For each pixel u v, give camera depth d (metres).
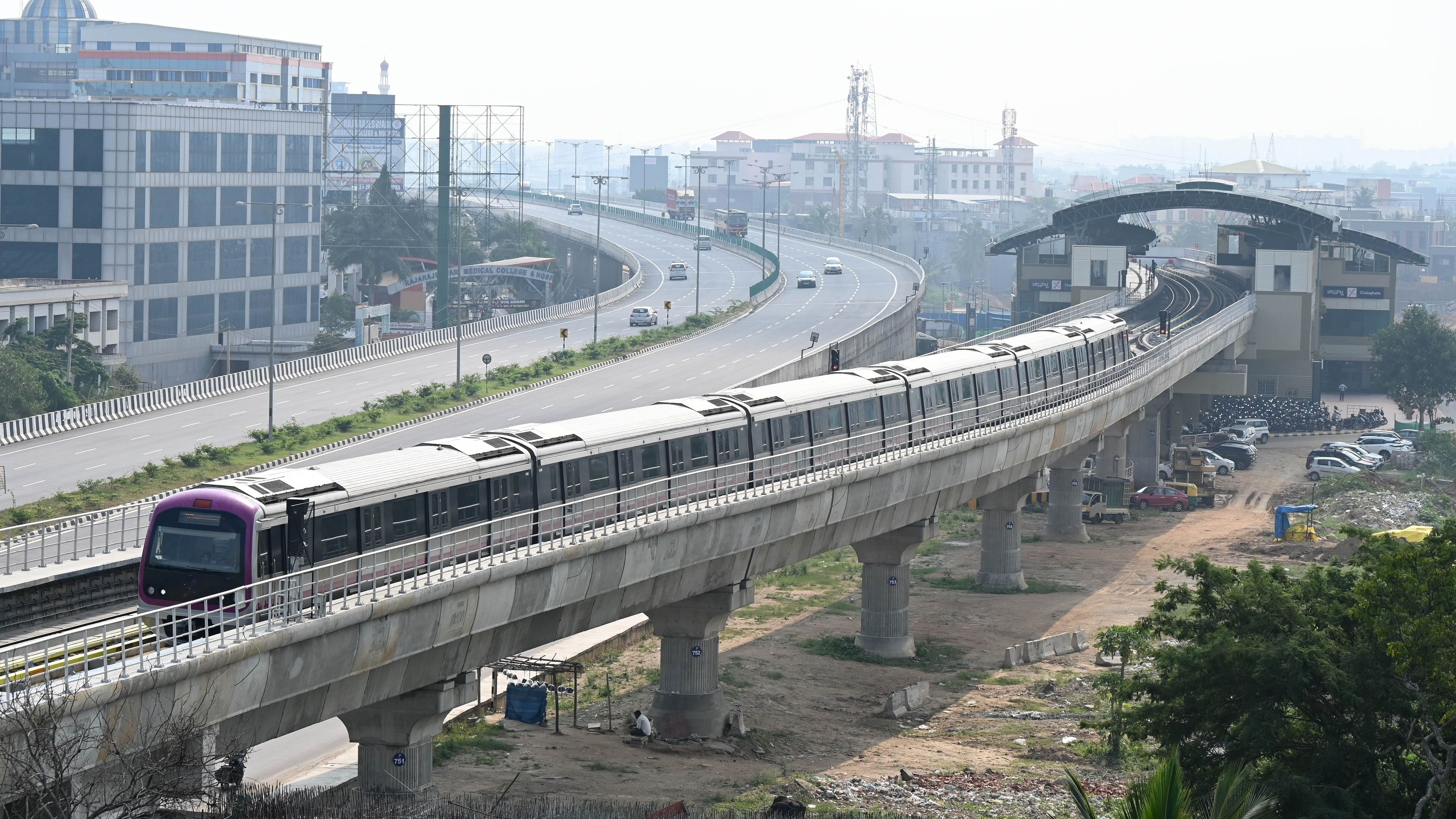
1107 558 112.19
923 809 58.09
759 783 61.00
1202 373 143.62
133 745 39.25
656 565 60.22
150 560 46.00
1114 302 164.75
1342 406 188.75
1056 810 58.44
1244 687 48.47
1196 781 49.28
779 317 174.75
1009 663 83.50
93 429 110.38
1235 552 114.06
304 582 46.38
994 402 89.25
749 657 83.19
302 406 120.31
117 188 168.62
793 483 67.88
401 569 50.16
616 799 56.94
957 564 110.44
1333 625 49.88
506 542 52.19
